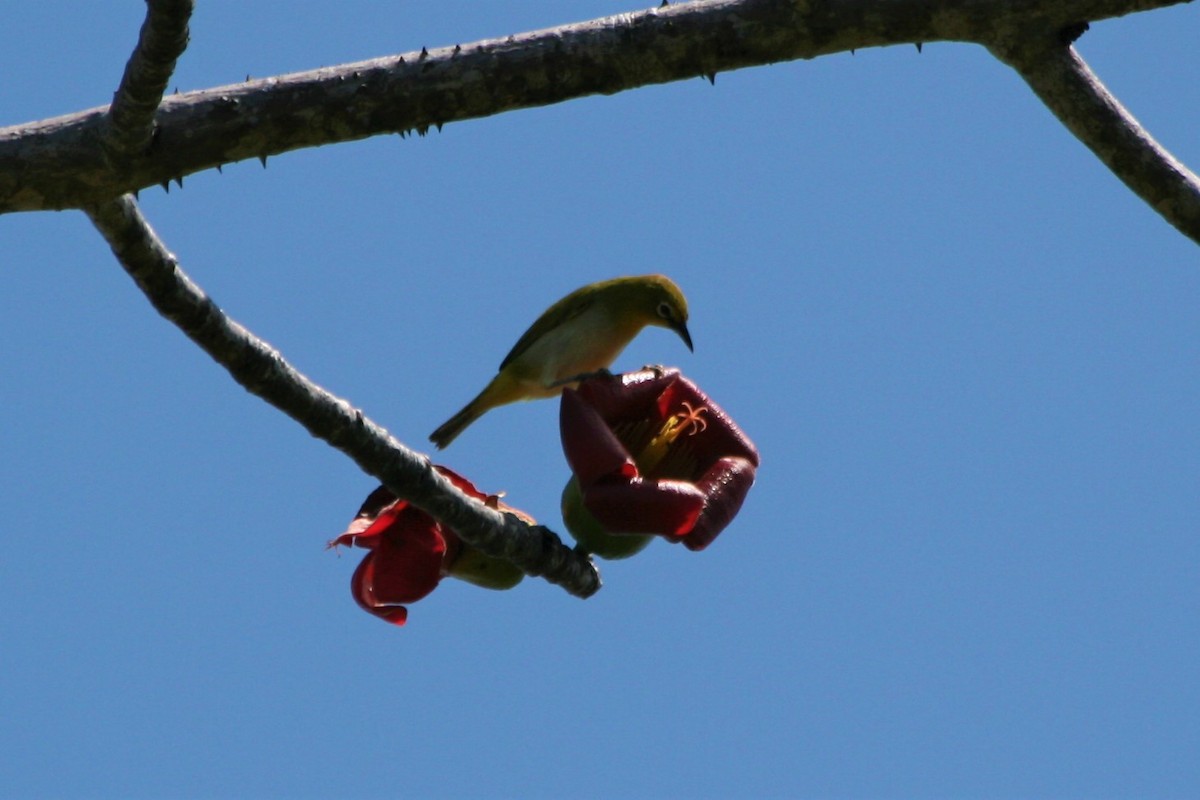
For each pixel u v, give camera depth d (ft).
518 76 29.01
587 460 29.14
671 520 28.86
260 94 28.68
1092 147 31.86
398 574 31.76
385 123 29.04
